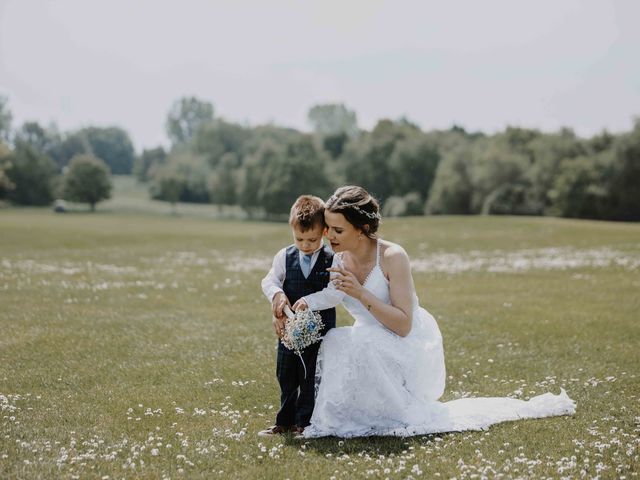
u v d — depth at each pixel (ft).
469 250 93.61
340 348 21.61
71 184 384.68
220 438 20.97
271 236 115.34
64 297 51.37
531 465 18.01
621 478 16.94
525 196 279.28
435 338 23.56
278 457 19.21
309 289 22.82
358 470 18.10
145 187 576.61
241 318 43.27
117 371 29.78
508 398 24.23
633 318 41.93
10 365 30.45
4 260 79.20
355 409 21.61
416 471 17.67
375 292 22.80
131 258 85.51
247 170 366.63
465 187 296.51
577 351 33.45
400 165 347.56
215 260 84.58
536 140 301.84
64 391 26.53
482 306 47.44
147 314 44.60
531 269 70.54
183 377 28.89
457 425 21.61
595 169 256.93
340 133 425.28
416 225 124.77
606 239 99.76
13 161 395.55
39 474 17.20
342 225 22.29
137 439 20.81
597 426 21.66
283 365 22.40
